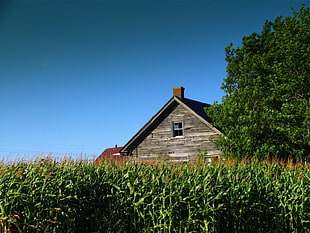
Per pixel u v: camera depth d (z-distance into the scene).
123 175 12.01
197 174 12.05
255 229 12.06
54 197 10.25
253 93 20.12
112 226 10.76
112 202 11.33
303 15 21.08
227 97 22.00
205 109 22.17
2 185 9.88
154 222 10.64
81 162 12.67
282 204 12.08
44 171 10.73
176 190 10.70
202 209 10.62
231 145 19.89
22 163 12.01
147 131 25.55
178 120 24.41
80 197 10.77
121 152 25.80
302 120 18.80
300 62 18.72
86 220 11.00
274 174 14.27
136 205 10.80
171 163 14.23
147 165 14.09
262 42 23.78
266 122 18.92
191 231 10.36
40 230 9.88
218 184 11.55
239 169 14.02
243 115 19.64
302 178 12.80
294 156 19.09
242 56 23.42
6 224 9.64
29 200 9.83
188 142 23.73
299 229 12.24
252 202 12.02
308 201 12.36
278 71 19.59
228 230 11.39
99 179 11.81
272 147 18.11
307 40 19.22
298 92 18.97
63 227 10.40
